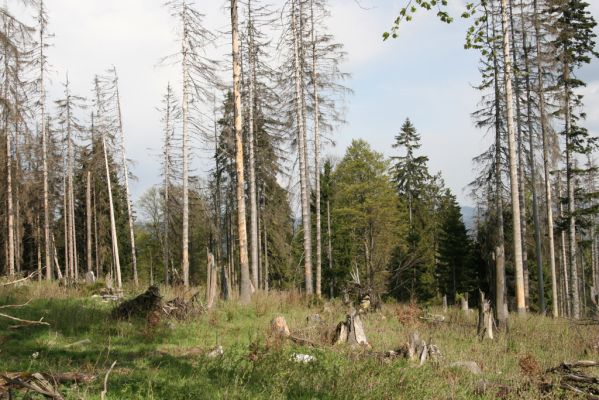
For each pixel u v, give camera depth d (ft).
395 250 99.66
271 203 95.55
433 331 46.26
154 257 197.77
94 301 50.52
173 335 37.24
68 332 35.94
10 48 32.48
